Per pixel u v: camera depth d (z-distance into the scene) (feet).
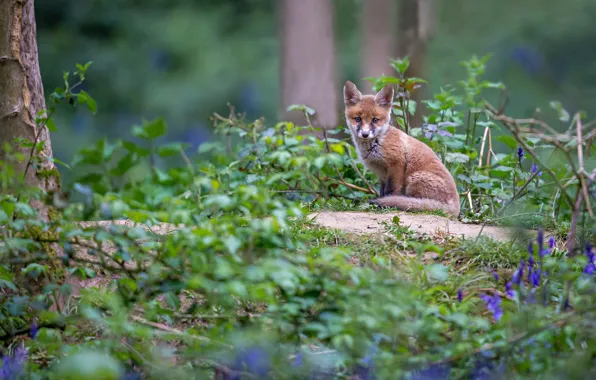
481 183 48.21
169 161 78.84
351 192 48.73
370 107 49.06
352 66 93.61
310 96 78.64
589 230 32.19
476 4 100.32
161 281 24.54
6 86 31.37
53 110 29.89
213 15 104.01
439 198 46.42
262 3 106.32
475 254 33.81
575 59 96.43
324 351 23.34
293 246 26.86
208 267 22.59
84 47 97.25
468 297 28.68
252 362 21.31
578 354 22.38
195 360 24.85
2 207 24.94
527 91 92.17
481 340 23.25
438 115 53.16
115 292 26.73
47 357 26.25
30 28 32.07
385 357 21.70
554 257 33.32
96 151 54.70
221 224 24.17
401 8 70.69
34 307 25.34
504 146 74.02
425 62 71.56
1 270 26.25
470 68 51.21
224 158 49.75
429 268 25.29
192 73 97.25
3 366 23.85
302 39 79.00
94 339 26.18
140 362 23.54
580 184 28.12
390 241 35.65
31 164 30.04
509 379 21.61
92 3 98.63
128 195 48.16
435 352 22.98
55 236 29.53
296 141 44.62
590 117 92.32
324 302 23.82
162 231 35.94
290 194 45.60
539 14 97.45
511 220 40.04
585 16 96.53
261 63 98.73
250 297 23.68
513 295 25.54
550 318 23.62
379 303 22.13
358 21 94.94
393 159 48.55
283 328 23.24
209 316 25.34
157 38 99.30
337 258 22.94
